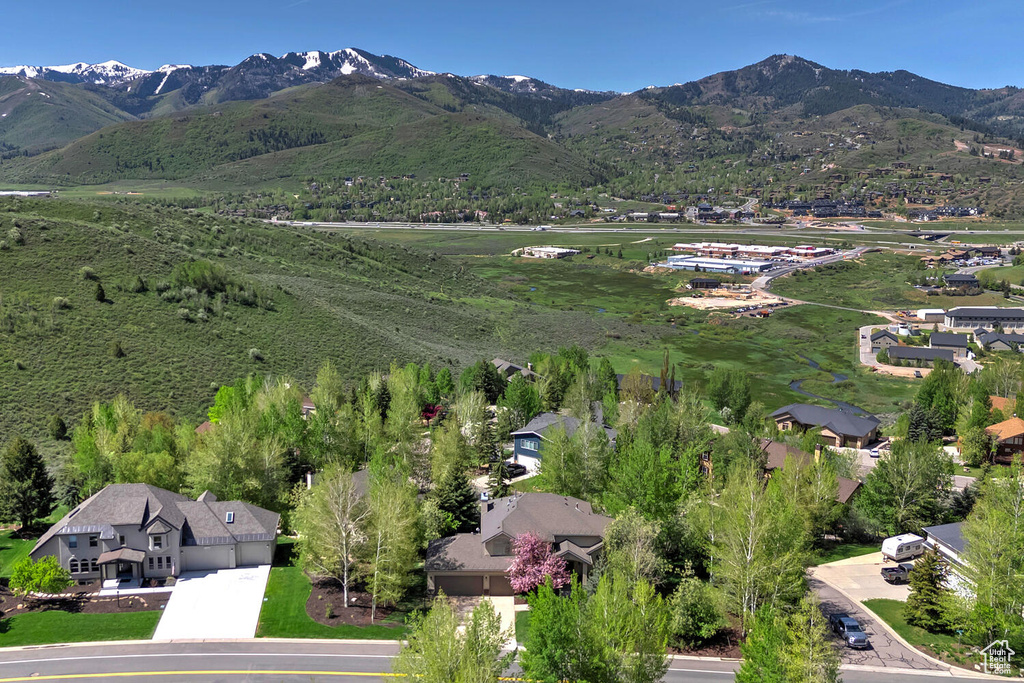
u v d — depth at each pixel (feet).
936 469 264.31
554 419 341.62
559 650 146.92
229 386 373.61
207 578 214.07
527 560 207.92
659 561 200.23
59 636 182.29
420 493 278.05
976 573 189.67
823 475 258.98
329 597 207.31
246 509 230.07
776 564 184.24
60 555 209.46
